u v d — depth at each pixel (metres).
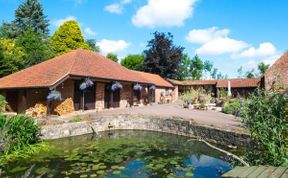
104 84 21.42
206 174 8.11
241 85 43.00
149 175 7.98
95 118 15.60
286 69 23.78
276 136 6.27
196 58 74.50
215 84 46.75
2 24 40.28
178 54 46.44
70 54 22.06
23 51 29.08
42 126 12.43
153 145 12.36
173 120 15.66
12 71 25.62
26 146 10.65
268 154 6.43
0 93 19.81
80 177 7.61
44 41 35.97
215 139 12.80
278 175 4.14
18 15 49.00
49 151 10.60
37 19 50.06
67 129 13.74
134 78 24.45
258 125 6.50
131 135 14.99
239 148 11.24
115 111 19.50
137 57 63.50
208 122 14.50
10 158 9.30
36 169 8.25
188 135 14.66
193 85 48.12
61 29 42.38
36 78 17.69
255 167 4.69
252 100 6.90
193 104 26.27
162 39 46.28
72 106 17.67
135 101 26.38
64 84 17.55
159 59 45.88
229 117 16.97
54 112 16.80
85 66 19.72
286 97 6.52
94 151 10.88
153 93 32.03
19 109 18.59
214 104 26.12
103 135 14.77
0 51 24.95
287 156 5.93
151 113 18.64
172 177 7.81
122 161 9.46
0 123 9.80
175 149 11.57
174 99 39.78
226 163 9.36
